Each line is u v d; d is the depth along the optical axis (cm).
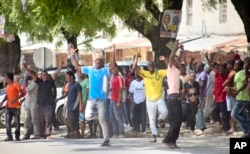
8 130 2086
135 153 1641
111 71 2103
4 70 3052
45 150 1775
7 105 2081
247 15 2389
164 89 2103
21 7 2258
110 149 1741
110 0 1748
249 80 1822
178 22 2148
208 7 2978
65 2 1881
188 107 2138
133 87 2173
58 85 2608
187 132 2156
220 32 4416
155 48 2344
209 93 2355
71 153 1686
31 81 2117
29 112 2130
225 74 2122
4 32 2647
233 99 2081
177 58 1678
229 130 2120
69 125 2122
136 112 2177
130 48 4309
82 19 1902
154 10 2280
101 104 1780
